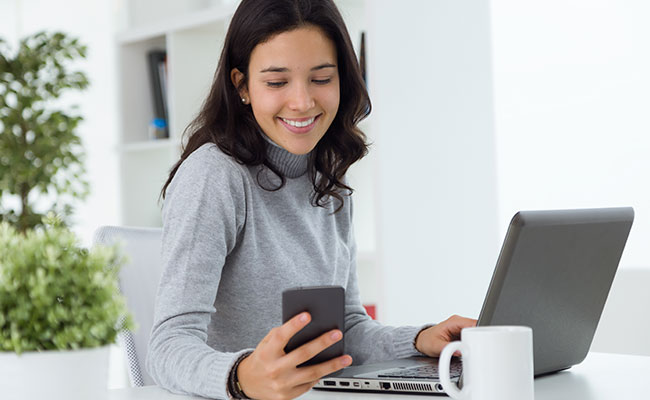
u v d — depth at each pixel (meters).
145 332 1.76
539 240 1.21
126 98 3.87
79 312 0.95
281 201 1.65
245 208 1.57
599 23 2.79
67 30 5.05
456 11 2.98
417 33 2.89
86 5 4.93
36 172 4.11
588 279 1.35
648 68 2.68
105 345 0.99
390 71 2.83
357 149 1.74
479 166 3.00
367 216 3.17
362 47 2.94
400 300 2.83
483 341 1.00
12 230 0.99
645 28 2.68
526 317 1.27
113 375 4.32
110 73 4.84
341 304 1.13
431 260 2.89
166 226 1.47
